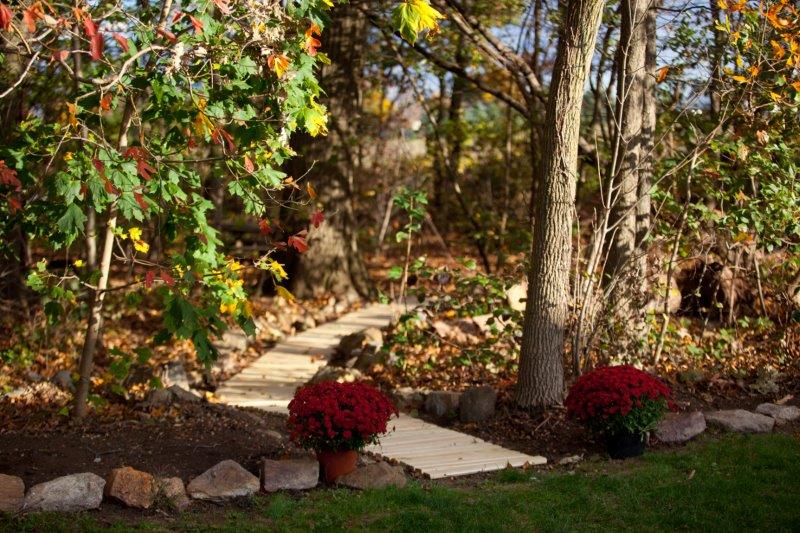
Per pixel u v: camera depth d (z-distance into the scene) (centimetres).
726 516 525
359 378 978
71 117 541
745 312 1120
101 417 746
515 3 1305
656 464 649
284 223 1454
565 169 775
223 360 1116
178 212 649
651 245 923
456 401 849
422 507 544
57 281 686
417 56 1445
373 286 1541
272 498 559
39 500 513
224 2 544
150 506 539
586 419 682
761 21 930
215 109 595
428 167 1958
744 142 914
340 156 1487
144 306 1389
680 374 910
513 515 534
